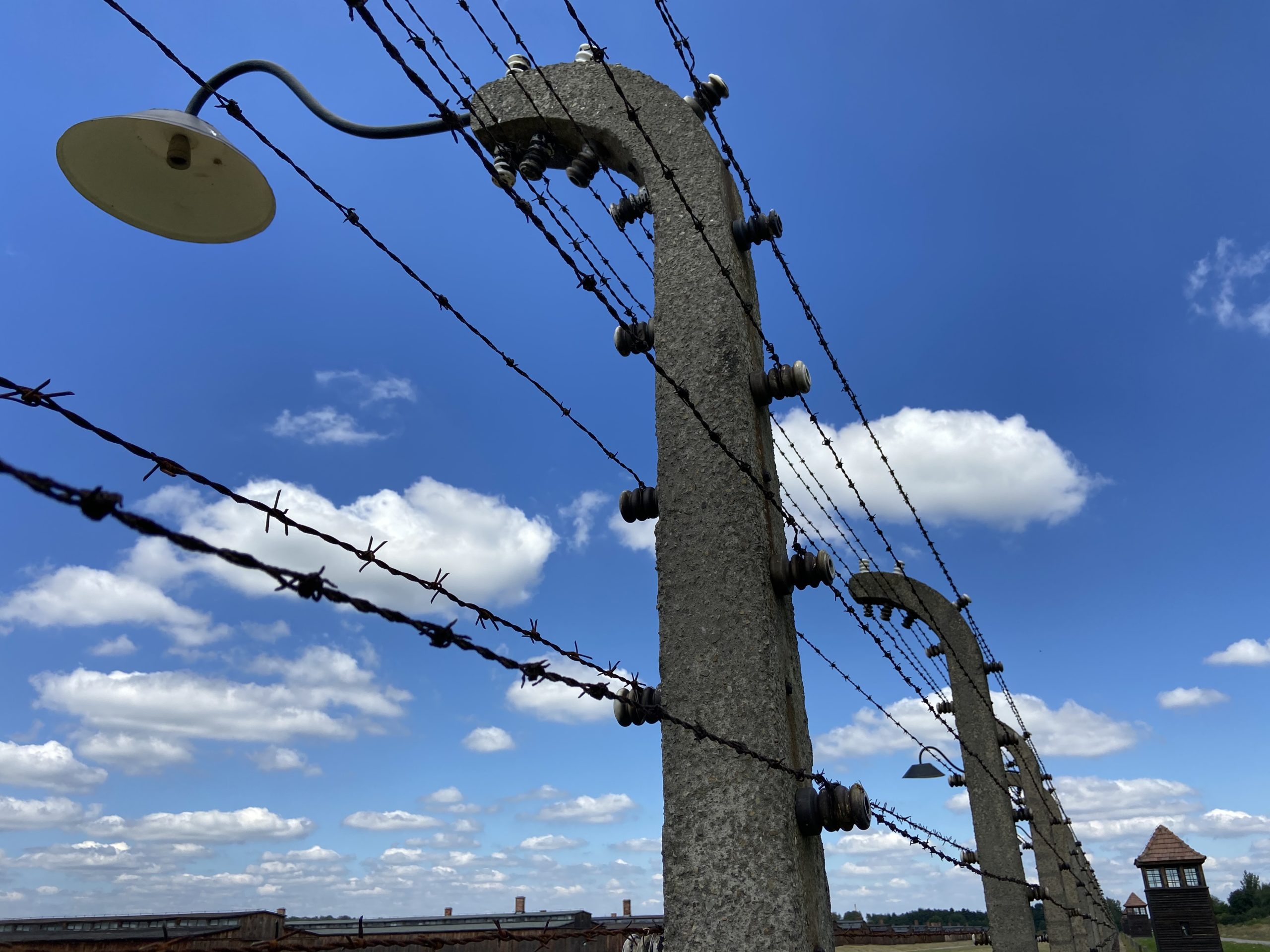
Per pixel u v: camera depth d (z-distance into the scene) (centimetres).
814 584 323
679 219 386
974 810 853
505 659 188
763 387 355
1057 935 1021
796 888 267
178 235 292
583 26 279
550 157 395
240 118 208
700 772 289
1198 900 2125
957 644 903
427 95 218
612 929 250
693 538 324
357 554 184
